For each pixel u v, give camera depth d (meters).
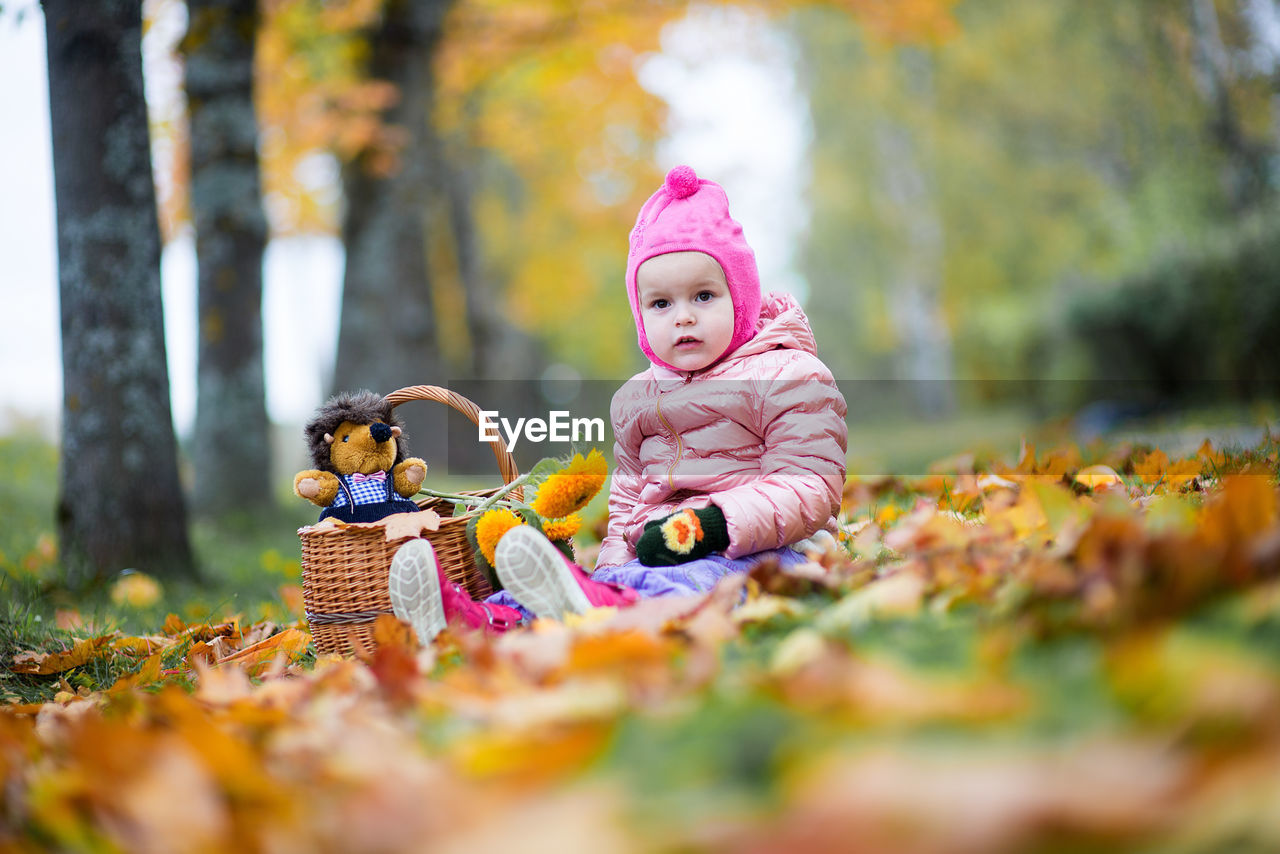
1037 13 17.30
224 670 2.63
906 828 0.96
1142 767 0.99
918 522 2.70
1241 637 1.27
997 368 18.69
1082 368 13.73
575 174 18.89
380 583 2.66
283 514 8.26
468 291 16.80
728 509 2.62
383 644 2.33
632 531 2.97
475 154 17.80
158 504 5.10
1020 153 19.28
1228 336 11.29
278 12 10.53
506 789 1.22
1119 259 15.27
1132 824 0.91
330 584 2.69
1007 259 21.33
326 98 11.66
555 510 2.68
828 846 0.95
